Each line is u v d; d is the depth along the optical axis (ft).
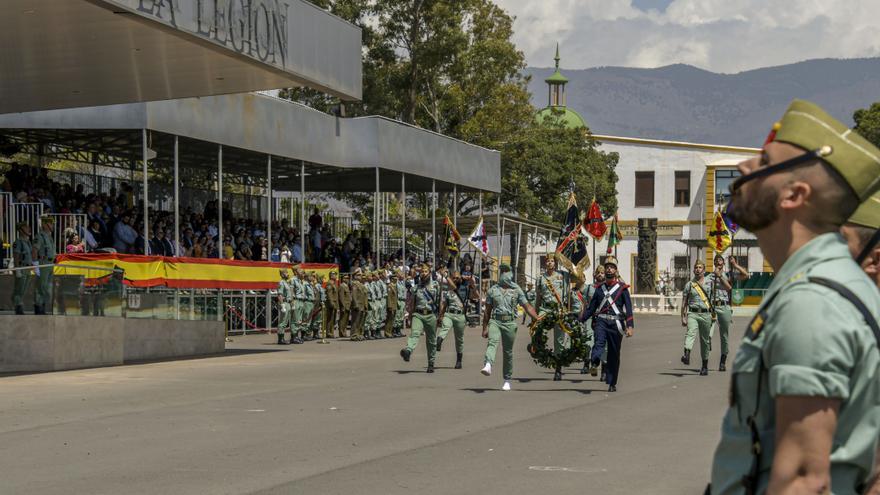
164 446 38.70
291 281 103.76
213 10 72.02
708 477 32.86
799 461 9.30
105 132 105.81
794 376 9.29
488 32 215.31
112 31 68.69
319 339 111.65
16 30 68.13
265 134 111.75
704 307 70.18
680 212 276.41
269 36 79.36
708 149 275.39
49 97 88.22
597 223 94.79
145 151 93.40
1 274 68.90
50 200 90.27
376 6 204.44
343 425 44.50
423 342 109.29
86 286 72.79
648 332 126.72
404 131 137.39
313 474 33.09
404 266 138.10
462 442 39.96
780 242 10.23
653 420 46.55
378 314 116.88
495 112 212.02
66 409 49.70
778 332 9.53
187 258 94.02
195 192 133.28
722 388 60.90
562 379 66.18
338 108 131.85
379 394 56.85
